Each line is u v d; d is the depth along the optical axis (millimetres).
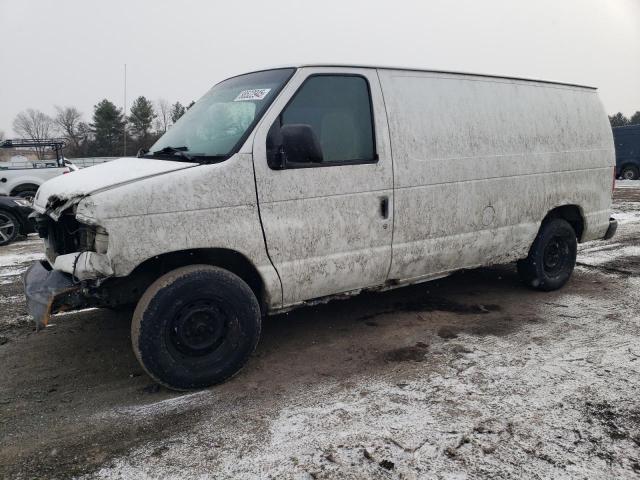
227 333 3506
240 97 3865
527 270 5355
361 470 2592
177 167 3328
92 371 3807
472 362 3805
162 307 3230
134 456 2758
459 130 4441
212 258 3602
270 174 3512
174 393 3443
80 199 3096
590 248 7801
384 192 4012
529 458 2660
